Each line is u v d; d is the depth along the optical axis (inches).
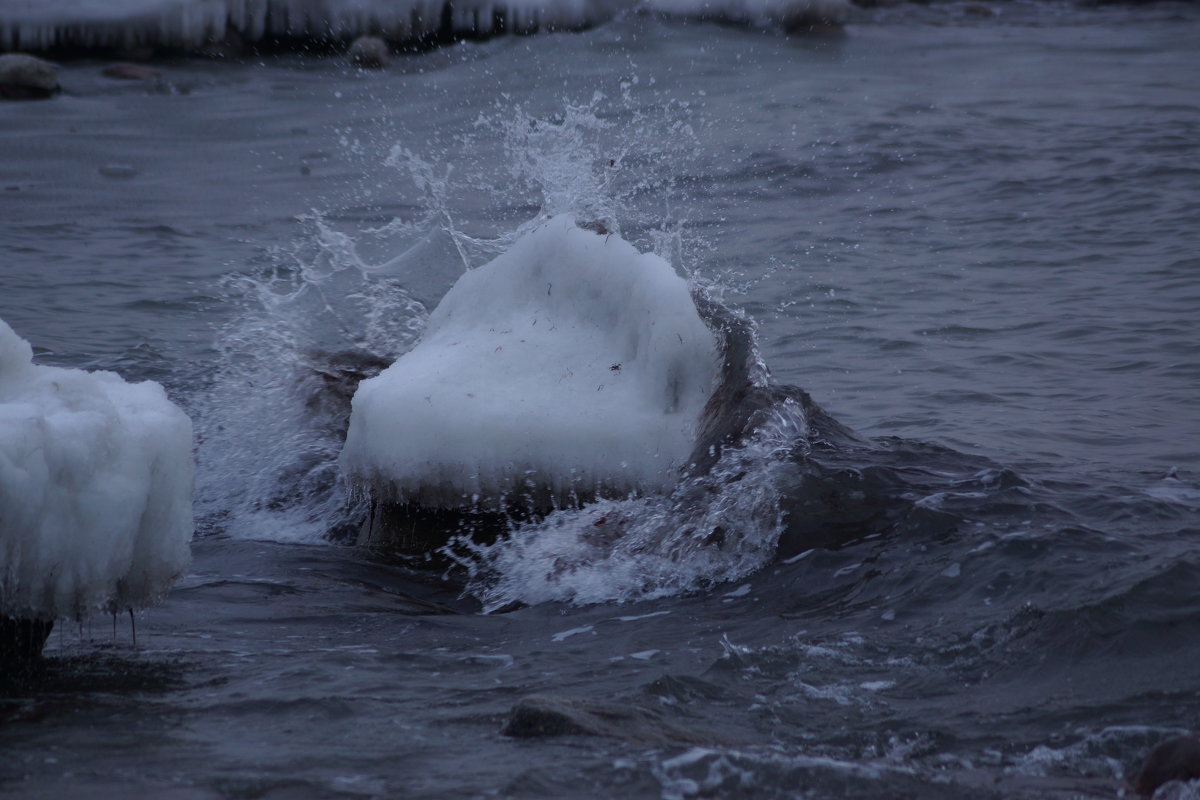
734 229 1865.2
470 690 570.3
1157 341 1272.1
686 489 788.0
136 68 3646.7
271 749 495.8
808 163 2290.8
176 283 1610.5
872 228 1854.1
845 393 1148.5
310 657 620.1
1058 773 477.1
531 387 837.8
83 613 557.3
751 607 685.9
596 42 3821.4
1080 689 550.3
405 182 2281.0
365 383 866.1
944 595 662.5
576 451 811.4
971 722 523.8
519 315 887.7
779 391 855.7
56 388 569.3
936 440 979.9
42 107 3196.4
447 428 821.9
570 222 908.6
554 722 504.7
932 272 1608.0
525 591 745.0
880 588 682.8
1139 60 3464.6
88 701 553.3
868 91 3043.8
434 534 824.9
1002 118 2655.0
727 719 534.9
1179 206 1884.8
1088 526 737.6
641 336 839.7
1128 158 2224.4
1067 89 3014.3
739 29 4040.4
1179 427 1002.7
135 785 461.1
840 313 1433.3
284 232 1929.1
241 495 922.1
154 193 2281.0
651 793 452.8
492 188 2161.7
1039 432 996.6
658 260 863.1
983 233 1806.1
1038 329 1341.0
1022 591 650.8
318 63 3769.7
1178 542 704.4
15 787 459.8
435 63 3693.4
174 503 583.5
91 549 548.7
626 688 567.2
